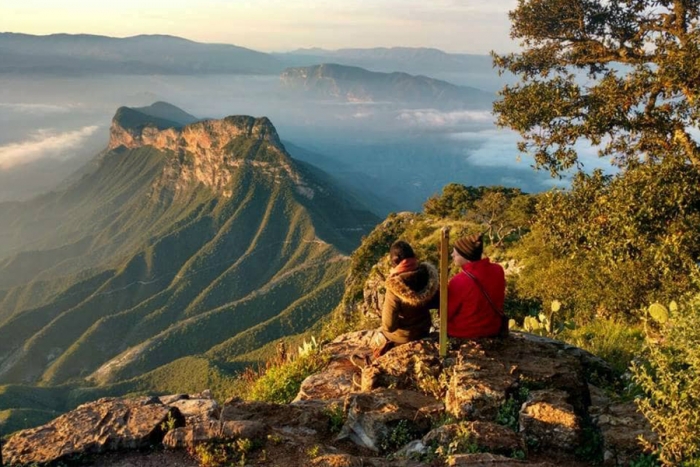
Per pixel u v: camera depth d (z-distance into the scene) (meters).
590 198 13.83
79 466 4.85
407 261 6.79
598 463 4.92
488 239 52.12
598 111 14.98
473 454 4.61
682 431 4.48
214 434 5.09
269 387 9.44
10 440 5.16
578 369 6.31
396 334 7.07
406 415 5.71
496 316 6.72
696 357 4.70
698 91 13.09
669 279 13.52
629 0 17.11
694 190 11.93
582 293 15.98
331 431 5.88
